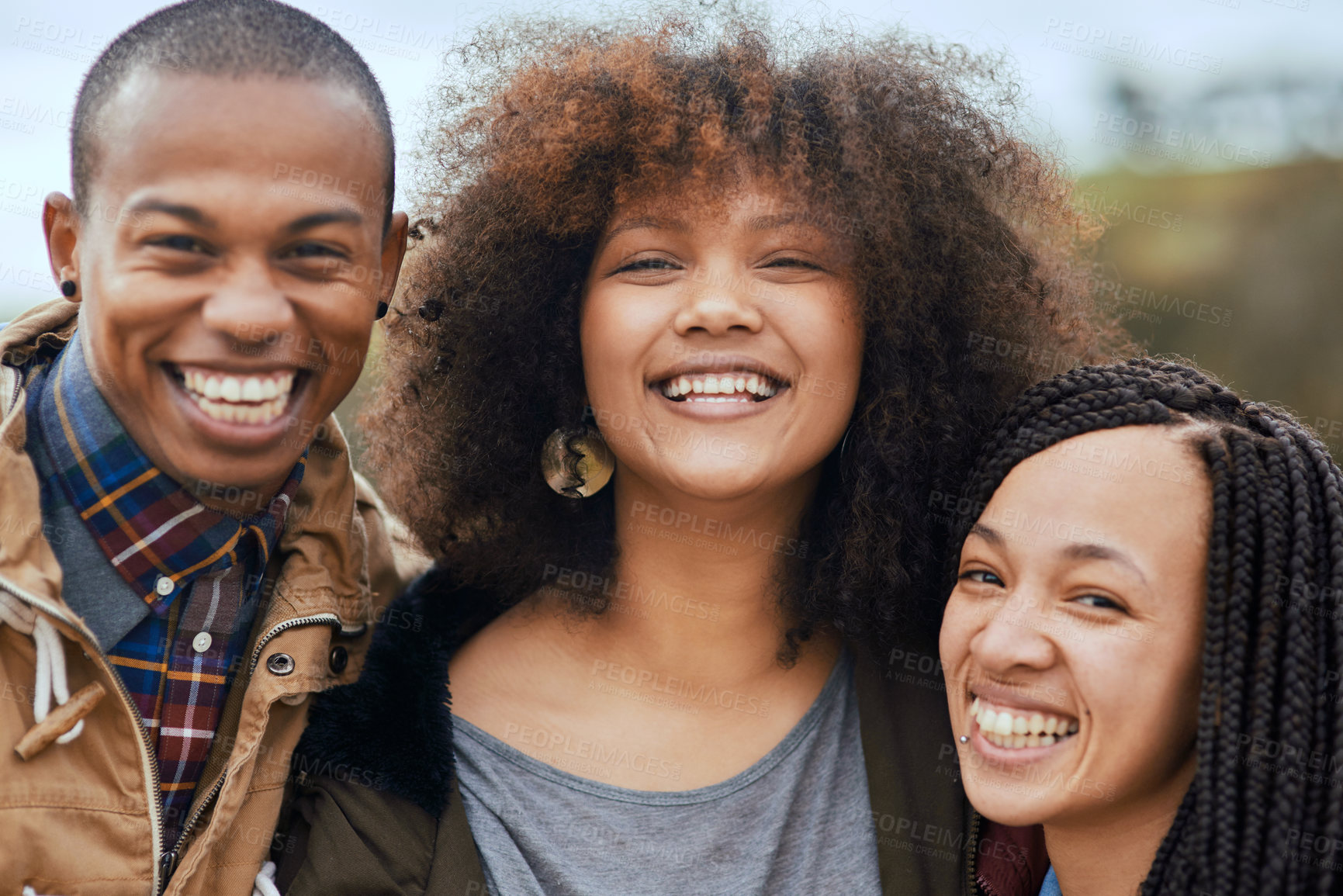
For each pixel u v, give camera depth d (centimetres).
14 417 140
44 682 135
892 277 162
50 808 134
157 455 144
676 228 154
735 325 152
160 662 148
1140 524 130
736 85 157
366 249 144
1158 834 136
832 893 154
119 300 134
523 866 151
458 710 166
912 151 166
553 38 179
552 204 164
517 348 176
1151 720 130
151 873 139
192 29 133
